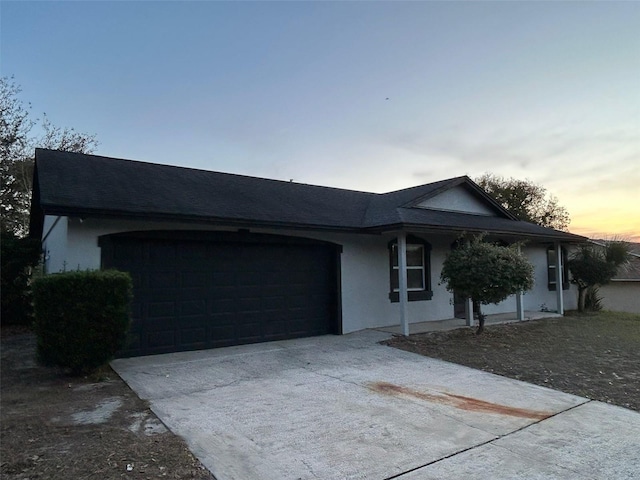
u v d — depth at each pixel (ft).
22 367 24.90
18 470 11.86
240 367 25.08
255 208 33.14
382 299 40.27
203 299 30.19
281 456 13.28
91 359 22.15
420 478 12.00
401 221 34.04
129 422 15.96
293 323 34.63
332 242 36.86
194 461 12.72
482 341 33.12
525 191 121.70
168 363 25.86
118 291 22.81
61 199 24.27
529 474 12.29
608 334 37.04
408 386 21.45
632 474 12.34
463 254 35.09
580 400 19.40
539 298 56.39
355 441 14.55
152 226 27.99
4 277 42.52
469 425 16.22
